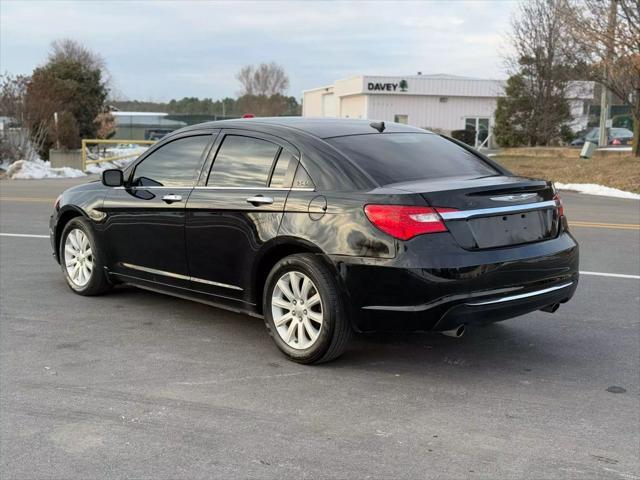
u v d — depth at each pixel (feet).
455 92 164.96
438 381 14.71
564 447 11.60
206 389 14.20
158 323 19.04
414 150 16.90
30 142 88.69
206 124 18.58
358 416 12.87
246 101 299.58
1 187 64.23
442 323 13.89
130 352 16.57
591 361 16.01
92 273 21.17
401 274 13.76
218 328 18.61
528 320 19.36
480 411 13.12
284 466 10.96
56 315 19.75
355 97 175.22
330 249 14.60
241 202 16.39
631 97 68.64
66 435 12.08
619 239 33.06
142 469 10.89
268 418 12.78
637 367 15.60
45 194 55.93
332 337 14.85
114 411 13.09
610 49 64.49
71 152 90.07
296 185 15.72
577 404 13.47
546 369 15.47
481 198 14.51
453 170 16.43
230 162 17.38
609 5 65.05
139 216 19.17
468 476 10.62
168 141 19.22
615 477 10.61
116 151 111.75
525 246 14.98
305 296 15.34
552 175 71.10
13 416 12.86
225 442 11.80
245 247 16.34
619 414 12.98
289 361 15.93
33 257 28.14
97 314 19.89
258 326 18.83
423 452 11.42
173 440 11.88
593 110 136.87
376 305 14.19
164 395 13.88
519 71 102.83
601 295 22.11
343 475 10.66
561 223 16.30
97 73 113.09
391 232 13.92
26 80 87.71
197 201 17.44
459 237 14.06
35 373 15.10
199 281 17.81
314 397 13.79
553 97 101.19
